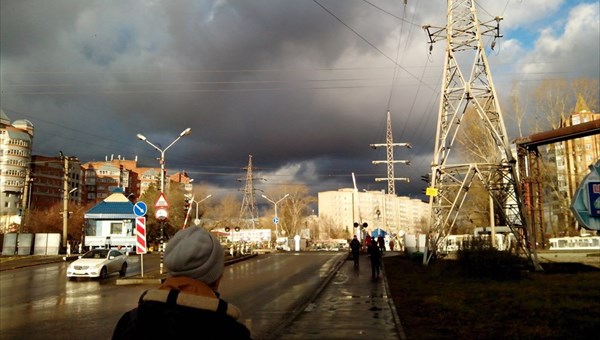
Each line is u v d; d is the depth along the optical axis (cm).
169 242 227
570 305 1155
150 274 2575
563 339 827
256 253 4650
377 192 12125
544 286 1583
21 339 972
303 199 8375
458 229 5322
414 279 2031
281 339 941
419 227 12925
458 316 1106
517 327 944
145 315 200
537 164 2795
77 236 7656
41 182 11394
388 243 6500
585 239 3139
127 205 5522
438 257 2936
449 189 3234
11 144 10875
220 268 226
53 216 7675
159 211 2439
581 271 2172
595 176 1252
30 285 2108
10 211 10731
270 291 1814
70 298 1655
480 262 1897
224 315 206
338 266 2934
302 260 3722
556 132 2542
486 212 4503
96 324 1145
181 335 194
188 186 8988
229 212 8394
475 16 2692
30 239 4631
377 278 2152
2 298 1659
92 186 13175
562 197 4453
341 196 13750
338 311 1277
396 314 1186
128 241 5406
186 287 213
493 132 2603
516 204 2736
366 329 1027
